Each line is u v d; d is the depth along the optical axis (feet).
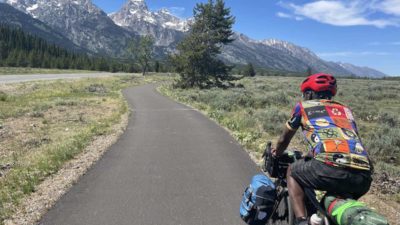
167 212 19.58
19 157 32.71
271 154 13.96
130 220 18.54
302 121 12.64
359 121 65.05
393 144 42.91
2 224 17.92
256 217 13.60
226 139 40.60
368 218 9.80
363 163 11.30
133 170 27.53
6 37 550.77
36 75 221.87
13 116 59.93
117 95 111.34
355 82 238.89
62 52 579.89
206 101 91.86
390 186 26.66
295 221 12.18
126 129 47.37
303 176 11.94
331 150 11.46
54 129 48.80
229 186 23.98
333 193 11.53
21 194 21.95
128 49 357.41
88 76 239.09
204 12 161.99
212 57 167.73
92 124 51.31
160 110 72.13
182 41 169.37
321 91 13.12
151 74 400.47
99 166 28.55
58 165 28.17
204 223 18.26
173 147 35.96
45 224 18.02
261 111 65.00
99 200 21.24
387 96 113.60
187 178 25.63
